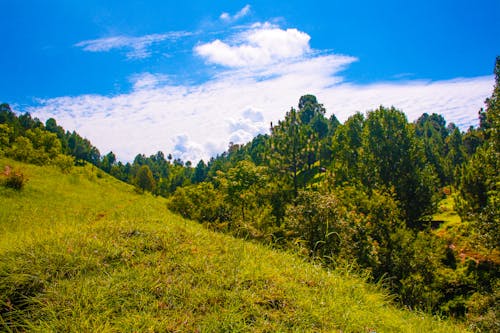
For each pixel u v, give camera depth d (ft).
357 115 149.38
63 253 12.64
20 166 86.89
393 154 109.50
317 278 14.30
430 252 55.72
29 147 112.98
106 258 13.03
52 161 116.26
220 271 13.14
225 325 9.74
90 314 9.64
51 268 11.69
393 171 108.47
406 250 54.24
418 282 46.83
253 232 26.25
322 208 35.76
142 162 499.10
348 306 12.01
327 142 214.28
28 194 58.39
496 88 61.41
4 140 140.05
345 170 122.62
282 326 10.07
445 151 246.47
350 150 140.36
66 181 87.51
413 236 58.23
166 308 10.37
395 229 59.47
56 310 9.87
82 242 14.05
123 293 10.78
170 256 13.99
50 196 62.03
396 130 111.96
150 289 11.20
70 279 11.37
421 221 101.71
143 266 12.76
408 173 103.96
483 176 85.97
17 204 49.39
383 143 113.09
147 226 17.81
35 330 9.07
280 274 13.91
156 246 14.83
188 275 12.44
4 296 10.27
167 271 12.65
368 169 113.39
